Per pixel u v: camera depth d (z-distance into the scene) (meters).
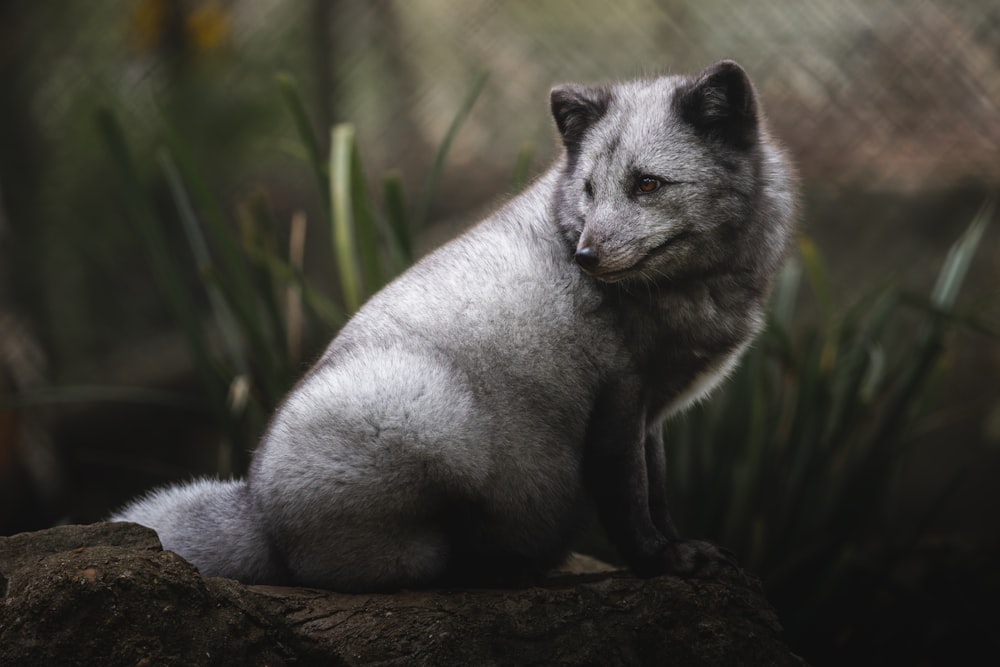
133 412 13.30
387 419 4.98
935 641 8.01
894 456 7.68
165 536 5.36
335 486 4.98
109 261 14.21
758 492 7.72
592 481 5.41
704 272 5.37
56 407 12.99
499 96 13.00
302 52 13.58
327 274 13.28
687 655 5.02
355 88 13.41
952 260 8.42
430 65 13.22
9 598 4.12
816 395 7.71
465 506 5.21
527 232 5.45
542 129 12.88
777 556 7.70
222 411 7.67
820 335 8.12
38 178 13.88
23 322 12.79
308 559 5.14
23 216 13.76
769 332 7.68
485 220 5.75
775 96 12.11
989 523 10.77
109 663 4.01
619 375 5.31
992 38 11.78
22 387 12.41
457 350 5.20
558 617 4.92
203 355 7.70
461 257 5.43
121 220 14.02
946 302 7.95
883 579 7.78
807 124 12.05
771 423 7.80
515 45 12.96
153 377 13.44
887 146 11.91
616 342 5.29
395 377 5.04
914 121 11.88
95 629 4.03
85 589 4.05
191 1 13.80
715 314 5.41
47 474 12.49
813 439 7.68
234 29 13.67
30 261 13.55
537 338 5.22
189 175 7.74
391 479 5.00
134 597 4.10
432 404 5.02
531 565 5.54
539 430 5.29
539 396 5.25
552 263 5.34
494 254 5.38
